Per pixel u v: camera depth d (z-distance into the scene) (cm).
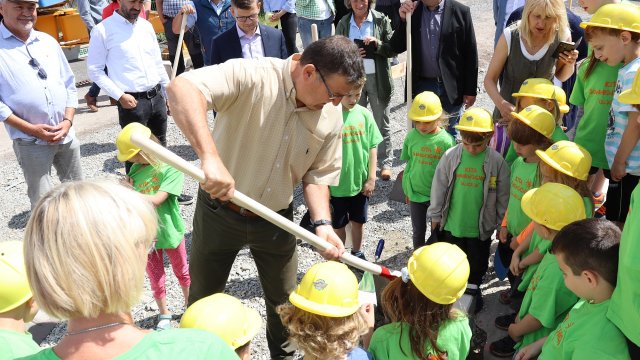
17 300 198
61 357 124
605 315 222
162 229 374
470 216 382
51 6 1108
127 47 559
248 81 256
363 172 424
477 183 377
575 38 486
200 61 873
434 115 409
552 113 392
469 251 391
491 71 465
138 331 131
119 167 684
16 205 616
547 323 277
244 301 423
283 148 270
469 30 531
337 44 243
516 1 614
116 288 121
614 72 381
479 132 362
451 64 535
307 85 251
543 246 311
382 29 600
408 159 437
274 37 554
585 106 405
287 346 327
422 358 249
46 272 118
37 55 471
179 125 230
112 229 122
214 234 293
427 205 430
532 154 356
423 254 255
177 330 134
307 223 460
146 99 580
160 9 866
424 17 536
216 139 276
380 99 581
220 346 134
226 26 686
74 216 120
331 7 869
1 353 167
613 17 351
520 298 364
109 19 559
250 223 286
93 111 888
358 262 271
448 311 253
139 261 128
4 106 461
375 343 263
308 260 465
